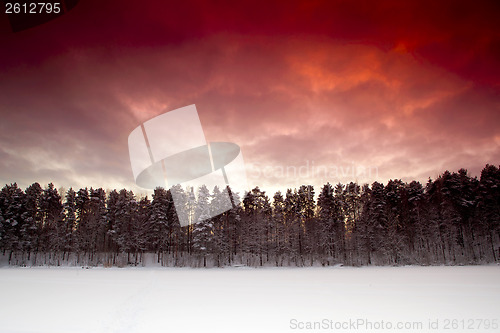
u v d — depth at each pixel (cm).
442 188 6109
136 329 1065
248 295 1847
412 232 6388
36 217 6688
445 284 2400
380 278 2975
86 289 2133
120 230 6334
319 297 1767
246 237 6003
